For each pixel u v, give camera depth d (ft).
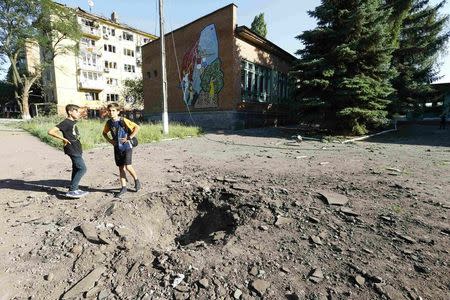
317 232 11.28
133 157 28.27
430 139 45.06
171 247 11.89
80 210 14.26
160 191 16.80
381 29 42.57
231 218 13.98
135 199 15.53
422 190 16.02
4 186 18.29
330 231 11.32
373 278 8.25
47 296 8.29
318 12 46.85
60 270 9.53
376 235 10.87
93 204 15.02
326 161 25.53
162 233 14.32
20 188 17.87
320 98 46.39
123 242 11.31
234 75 60.59
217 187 17.34
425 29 74.13
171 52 75.92
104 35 142.20
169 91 77.51
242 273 8.81
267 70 75.31
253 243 10.69
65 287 8.70
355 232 11.16
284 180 18.60
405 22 72.95
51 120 75.10
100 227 12.29
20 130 60.75
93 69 136.15
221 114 63.10
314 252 9.87
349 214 12.78
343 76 45.27
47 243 11.11
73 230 12.09
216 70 63.62
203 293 7.96
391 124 68.33
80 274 9.32
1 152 31.73
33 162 26.05
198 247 11.10
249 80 67.56
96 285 8.60
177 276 8.76
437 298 7.49
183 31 71.41
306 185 17.26
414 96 68.44
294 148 34.50
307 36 47.47
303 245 10.36
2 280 8.94
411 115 98.37
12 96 153.99
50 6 99.60
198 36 67.51
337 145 37.24
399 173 20.30
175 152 31.50
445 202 14.03
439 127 73.46
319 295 7.71
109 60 145.59
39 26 104.99
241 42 62.90
